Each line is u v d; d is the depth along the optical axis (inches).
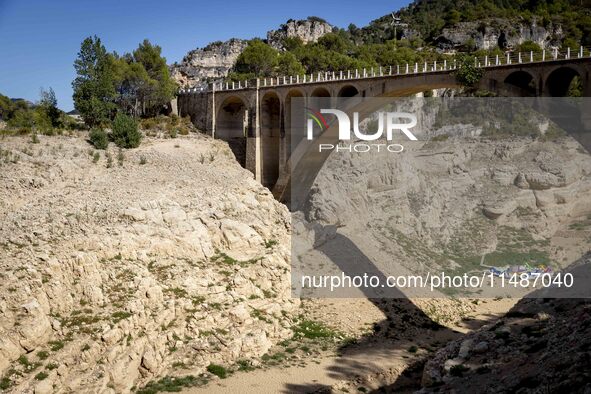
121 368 1521.9
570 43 4916.3
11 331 1438.2
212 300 1909.4
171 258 2030.0
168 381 1598.2
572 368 1226.6
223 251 2203.5
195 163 3021.7
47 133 3265.3
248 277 2086.6
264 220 2486.5
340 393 1648.6
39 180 2425.0
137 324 1660.9
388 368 1806.1
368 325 2142.0
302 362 1815.9
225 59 6653.5
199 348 1726.1
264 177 3393.2
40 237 1882.4
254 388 1611.7
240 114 3750.0
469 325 2219.5
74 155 2834.6
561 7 6210.6
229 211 2417.6
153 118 3880.4
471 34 5826.8
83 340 1525.6
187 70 6378.0
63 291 1647.4
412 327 2176.4
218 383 1619.1
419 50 5871.1
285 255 2310.5
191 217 2245.3
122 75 3900.1
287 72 4655.5
